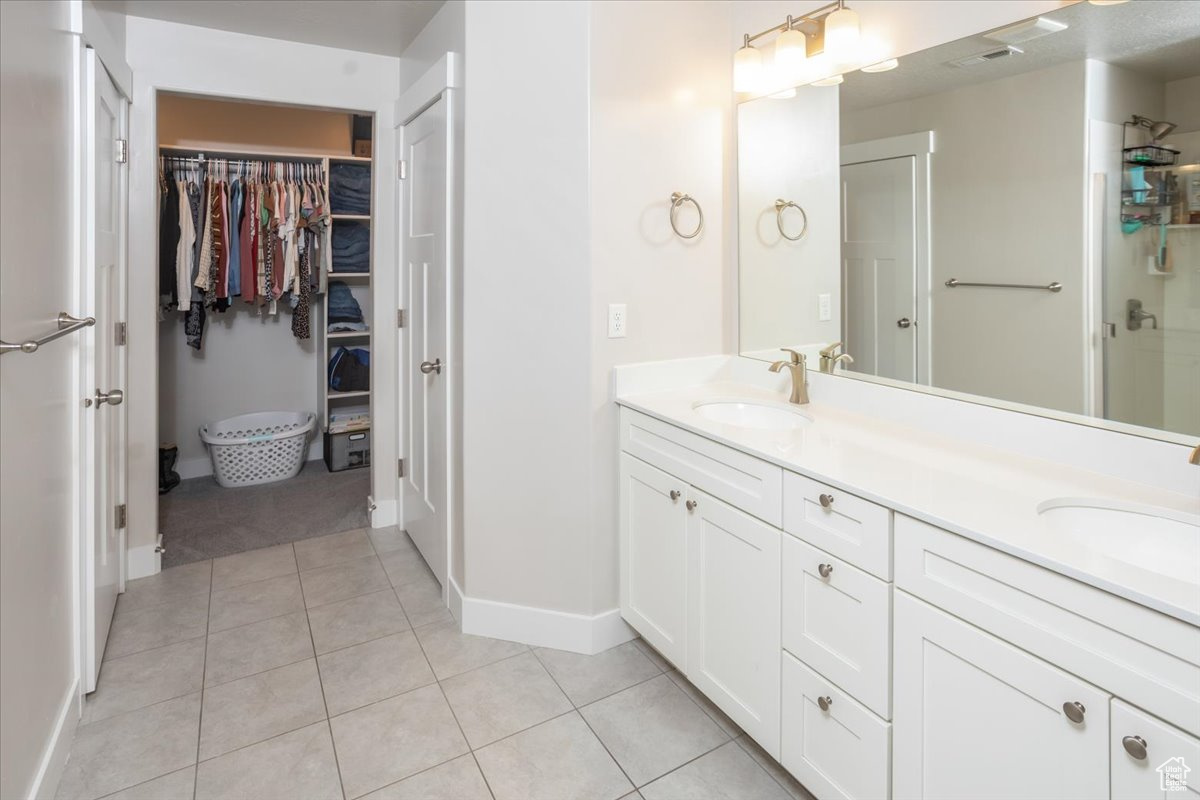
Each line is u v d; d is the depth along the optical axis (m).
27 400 1.43
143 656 2.19
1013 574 1.04
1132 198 1.36
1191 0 1.27
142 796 1.60
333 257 4.08
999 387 1.60
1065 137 1.45
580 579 2.19
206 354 4.14
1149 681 0.88
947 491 1.28
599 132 2.03
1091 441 1.42
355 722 1.88
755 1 2.20
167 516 3.45
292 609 2.51
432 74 2.43
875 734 1.29
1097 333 1.42
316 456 4.50
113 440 2.44
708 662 1.80
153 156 2.68
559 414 2.15
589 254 2.05
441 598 2.61
